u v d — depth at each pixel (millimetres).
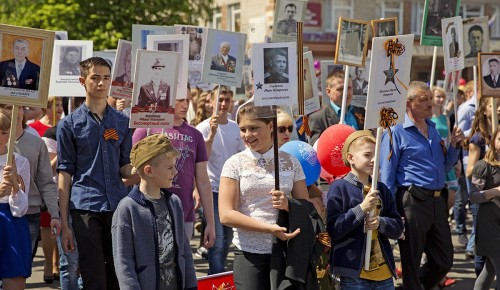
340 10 32375
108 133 6191
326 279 5414
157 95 6277
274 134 5316
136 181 6328
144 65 6230
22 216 6074
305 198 5453
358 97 9320
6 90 5816
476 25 9438
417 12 33031
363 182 5965
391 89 6090
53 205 6379
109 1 23547
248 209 5332
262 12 31109
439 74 33250
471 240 10367
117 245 4918
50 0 23016
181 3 24953
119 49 7645
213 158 8352
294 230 5176
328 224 5840
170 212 5094
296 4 9188
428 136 7457
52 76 8766
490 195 7172
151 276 4930
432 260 7484
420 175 7312
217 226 8023
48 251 8898
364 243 5852
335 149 6723
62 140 6156
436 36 9328
